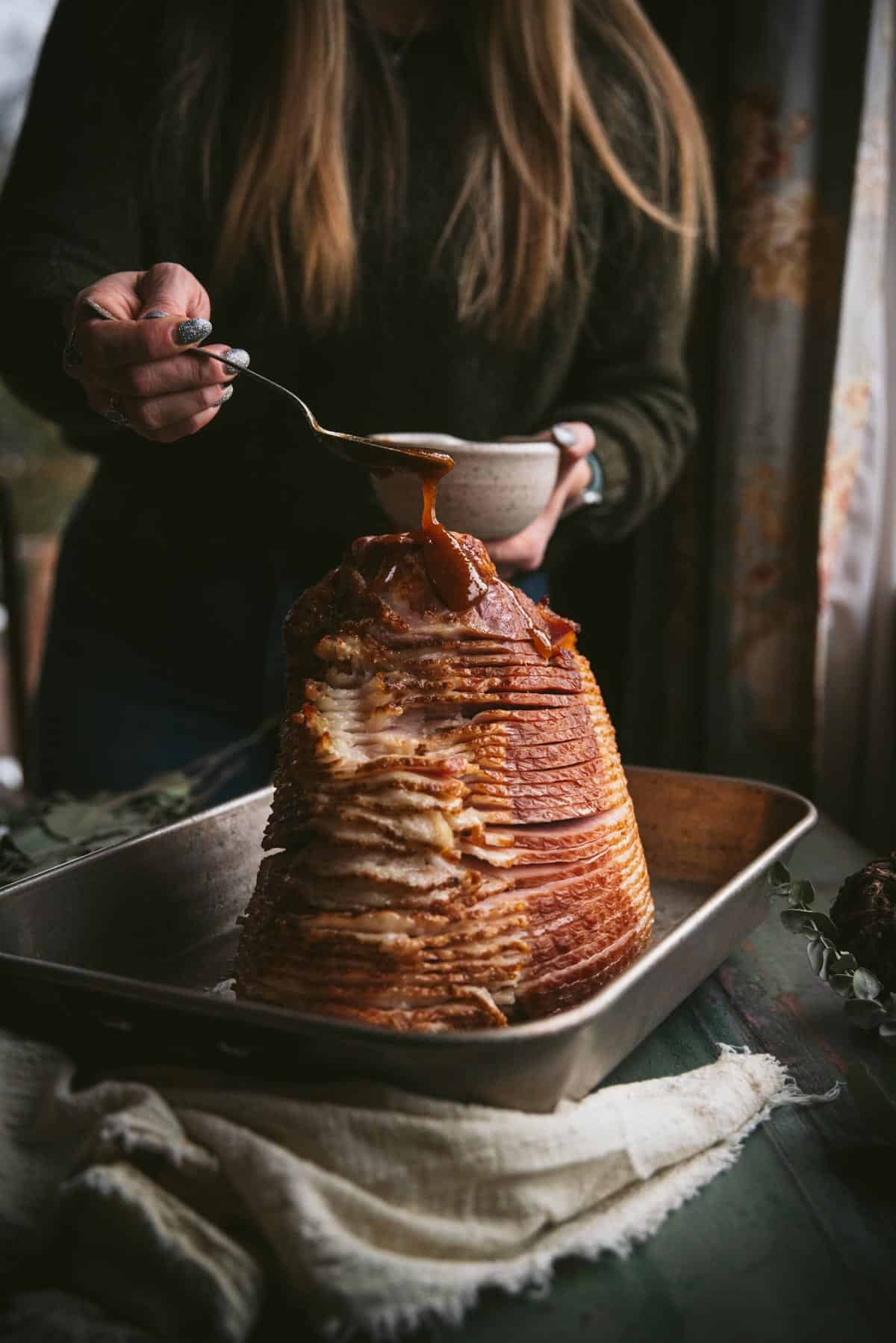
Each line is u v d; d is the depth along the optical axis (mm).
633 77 1136
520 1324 508
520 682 656
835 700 1342
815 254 1236
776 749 1313
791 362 1252
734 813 865
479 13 1061
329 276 1022
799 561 1280
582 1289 526
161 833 765
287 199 1029
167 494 1100
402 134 1047
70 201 986
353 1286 499
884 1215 565
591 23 1132
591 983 639
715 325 1319
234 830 808
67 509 1754
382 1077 552
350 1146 539
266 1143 531
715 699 1329
